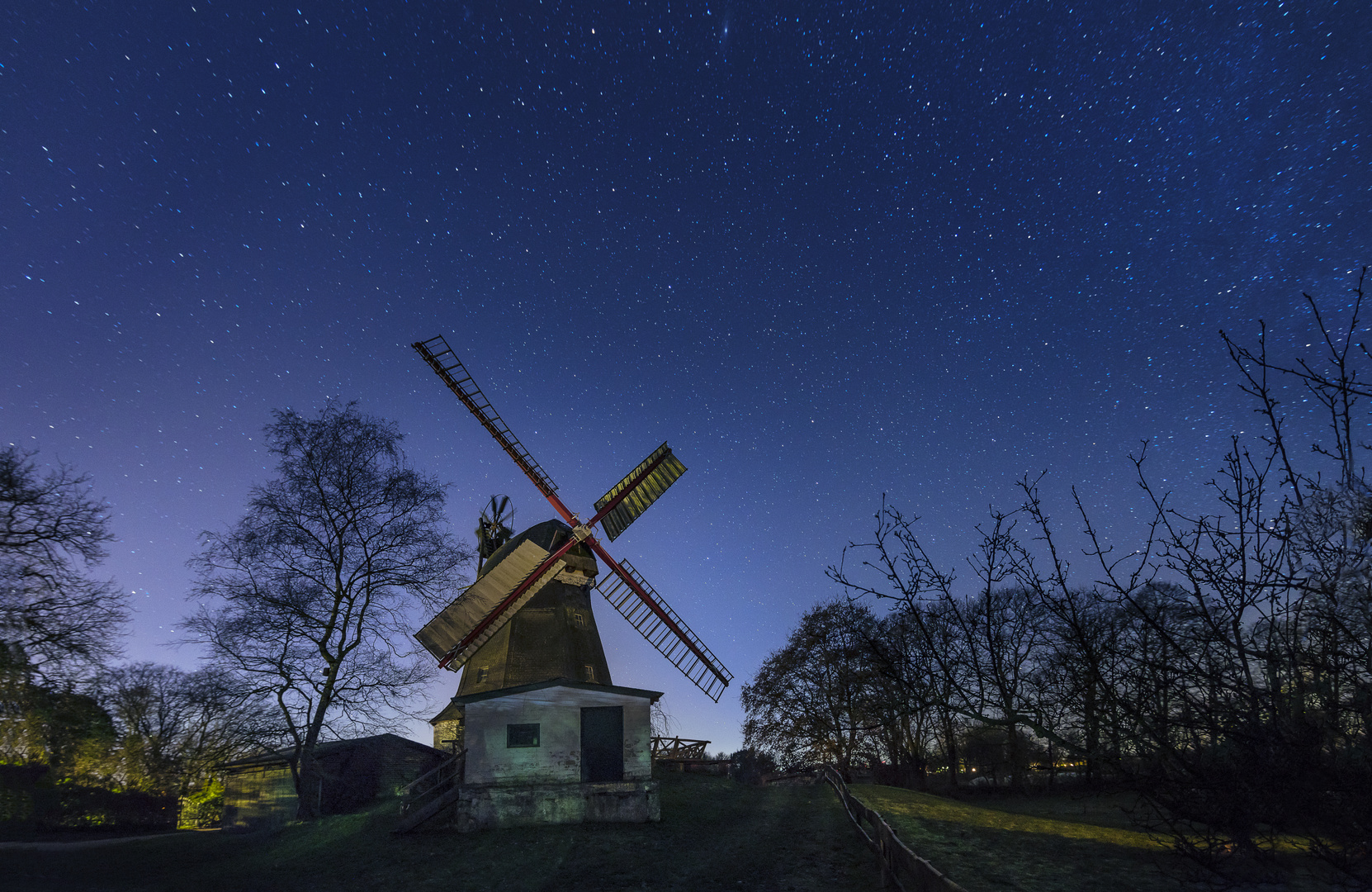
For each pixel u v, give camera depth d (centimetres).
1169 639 626
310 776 2870
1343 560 591
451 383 2989
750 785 3091
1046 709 689
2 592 2350
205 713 2603
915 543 692
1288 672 641
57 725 2511
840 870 1433
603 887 1525
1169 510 643
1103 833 1308
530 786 2167
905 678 709
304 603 2655
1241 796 700
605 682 2544
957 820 1655
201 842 2300
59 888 1650
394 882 1667
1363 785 617
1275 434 611
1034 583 646
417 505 2930
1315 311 598
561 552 2717
